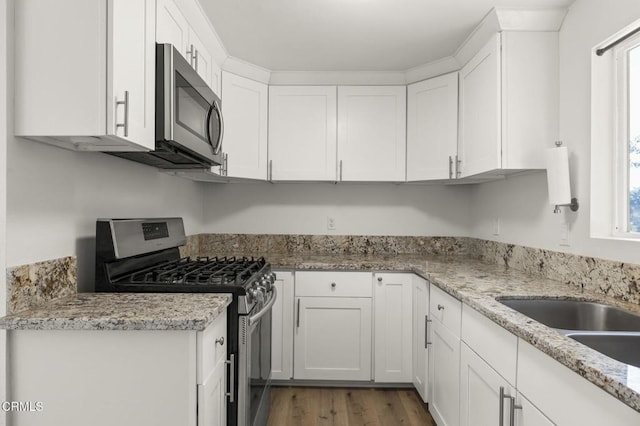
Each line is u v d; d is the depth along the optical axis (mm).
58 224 1378
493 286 1727
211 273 1727
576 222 1753
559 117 1900
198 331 1149
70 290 1411
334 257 2896
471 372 1535
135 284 1517
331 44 2299
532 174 2109
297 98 2768
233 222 3090
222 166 2451
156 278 1628
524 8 1853
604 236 1633
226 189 3088
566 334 1078
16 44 1154
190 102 1645
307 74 2730
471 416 1530
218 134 1965
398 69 2682
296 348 2508
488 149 2029
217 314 1241
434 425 2090
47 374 1126
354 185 3098
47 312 1178
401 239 3082
